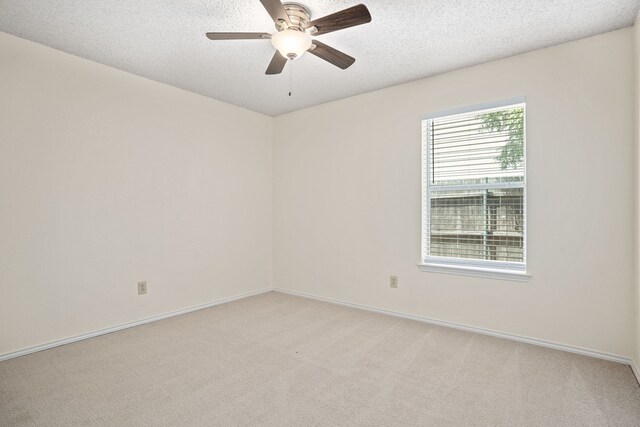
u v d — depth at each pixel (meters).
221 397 2.00
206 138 3.82
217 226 3.94
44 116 2.68
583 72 2.55
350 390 2.08
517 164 2.89
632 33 2.37
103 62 2.96
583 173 2.55
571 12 2.22
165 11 2.21
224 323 3.29
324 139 4.07
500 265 2.97
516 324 2.84
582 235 2.56
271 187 4.61
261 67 3.06
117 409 1.88
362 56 2.84
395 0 2.08
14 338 2.54
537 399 1.97
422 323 3.29
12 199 2.53
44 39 2.58
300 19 2.16
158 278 3.40
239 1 2.10
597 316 2.51
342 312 3.64
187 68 3.08
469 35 2.50
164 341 2.85
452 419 1.80
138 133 3.25
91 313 2.94
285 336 2.96
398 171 3.48
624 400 1.96
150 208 3.34
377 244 3.63
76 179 2.85
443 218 3.28
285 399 1.99
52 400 1.96
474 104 3.02
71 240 2.83
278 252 4.56
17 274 2.56
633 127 2.37
